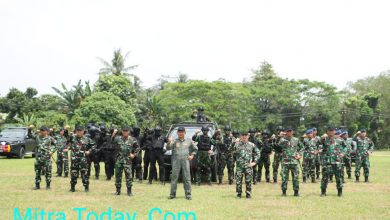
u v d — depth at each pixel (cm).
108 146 1617
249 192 1212
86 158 1291
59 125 4553
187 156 1182
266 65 7669
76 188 1360
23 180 1533
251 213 980
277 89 6291
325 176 1273
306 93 6331
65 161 1672
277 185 1551
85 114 4275
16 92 5391
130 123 4403
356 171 1709
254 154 1225
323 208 1062
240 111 5106
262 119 6247
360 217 957
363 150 1697
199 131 1569
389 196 1278
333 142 1273
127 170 1223
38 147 1311
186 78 7062
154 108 5019
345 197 1249
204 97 4916
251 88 6231
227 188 1439
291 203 1128
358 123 6744
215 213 975
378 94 7119
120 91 4925
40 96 5675
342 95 6412
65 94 4922
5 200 1112
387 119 7219
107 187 1399
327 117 6334
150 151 1553
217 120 4809
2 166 2100
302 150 1434
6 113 5253
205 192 1323
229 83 5081
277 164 1642
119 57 6075
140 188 1402
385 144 7212
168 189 1382
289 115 6375
